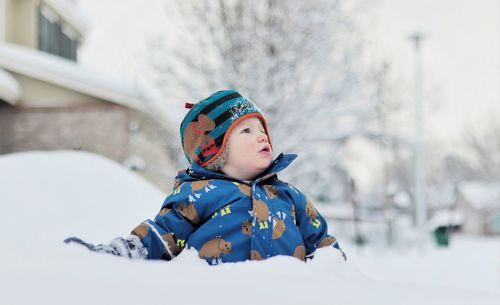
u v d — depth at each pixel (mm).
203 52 10578
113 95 12961
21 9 15852
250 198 1858
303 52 10305
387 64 10875
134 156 12781
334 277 1074
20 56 13312
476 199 38562
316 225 1977
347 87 10242
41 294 757
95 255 1092
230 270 1049
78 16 18391
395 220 14773
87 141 12969
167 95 10523
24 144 13242
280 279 919
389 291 836
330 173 12812
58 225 3012
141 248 1673
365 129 10750
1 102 13336
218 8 10609
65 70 13195
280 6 10492
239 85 10180
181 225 1796
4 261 977
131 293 773
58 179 3879
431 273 9219
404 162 29781
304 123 10172
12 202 3352
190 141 2012
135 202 4012
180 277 900
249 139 1944
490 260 11555
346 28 10570
